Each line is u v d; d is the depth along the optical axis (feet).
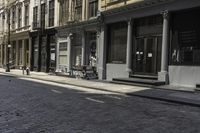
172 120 33.68
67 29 113.39
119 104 44.68
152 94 55.31
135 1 78.28
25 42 160.35
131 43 81.25
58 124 31.32
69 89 67.00
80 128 29.66
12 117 34.76
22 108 40.68
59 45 121.29
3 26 198.08
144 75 77.20
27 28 155.33
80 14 105.60
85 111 38.65
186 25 65.77
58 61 121.90
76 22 105.70
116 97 53.21
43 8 136.98
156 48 73.87
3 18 194.29
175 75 67.72
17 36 168.04
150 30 75.82
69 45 112.27
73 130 28.89
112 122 32.35
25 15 159.02
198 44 62.90
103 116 35.50
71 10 110.83
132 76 80.28
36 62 144.87
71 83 79.61
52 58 128.57
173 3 67.05
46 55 132.46
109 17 89.10
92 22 96.22
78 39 108.58
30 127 30.07
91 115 36.06
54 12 126.52
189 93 56.80
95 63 97.50
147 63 76.74
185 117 35.55
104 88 66.23
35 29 140.87
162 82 68.80
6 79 98.48
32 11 149.18
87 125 30.91
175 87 64.39
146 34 77.15
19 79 99.30
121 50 86.12
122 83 75.61
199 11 62.90
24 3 159.53
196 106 44.50
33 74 121.70
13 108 40.68
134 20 80.74
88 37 102.83
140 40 79.25
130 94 56.70
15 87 70.13
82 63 103.30
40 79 98.22
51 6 129.49
